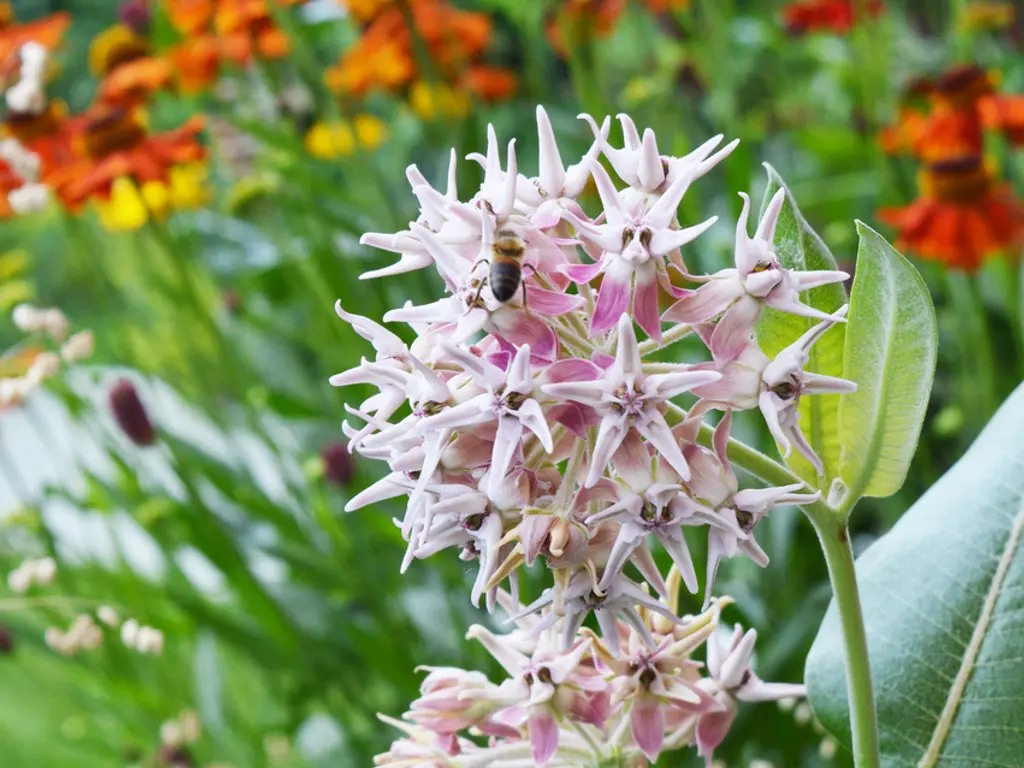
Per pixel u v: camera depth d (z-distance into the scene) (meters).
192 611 0.47
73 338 0.46
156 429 0.47
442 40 0.56
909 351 0.22
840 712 0.25
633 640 0.24
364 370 0.22
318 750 0.49
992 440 0.25
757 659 0.41
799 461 0.23
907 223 0.49
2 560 0.54
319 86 0.54
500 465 0.20
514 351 0.21
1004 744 0.24
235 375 0.54
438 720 0.24
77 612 0.49
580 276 0.21
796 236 0.23
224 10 0.56
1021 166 0.61
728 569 0.47
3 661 0.65
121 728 0.53
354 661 0.49
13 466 0.52
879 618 0.25
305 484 0.54
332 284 0.52
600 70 0.59
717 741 0.24
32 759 0.57
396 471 0.22
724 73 0.57
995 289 0.57
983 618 0.24
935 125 0.50
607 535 0.21
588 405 0.20
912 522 0.25
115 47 0.60
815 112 0.75
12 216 0.55
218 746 0.52
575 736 0.24
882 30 0.61
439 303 0.21
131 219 0.53
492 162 0.22
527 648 0.24
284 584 0.52
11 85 0.54
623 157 0.22
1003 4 0.70
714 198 0.61
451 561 0.47
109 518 0.51
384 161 0.66
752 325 0.21
